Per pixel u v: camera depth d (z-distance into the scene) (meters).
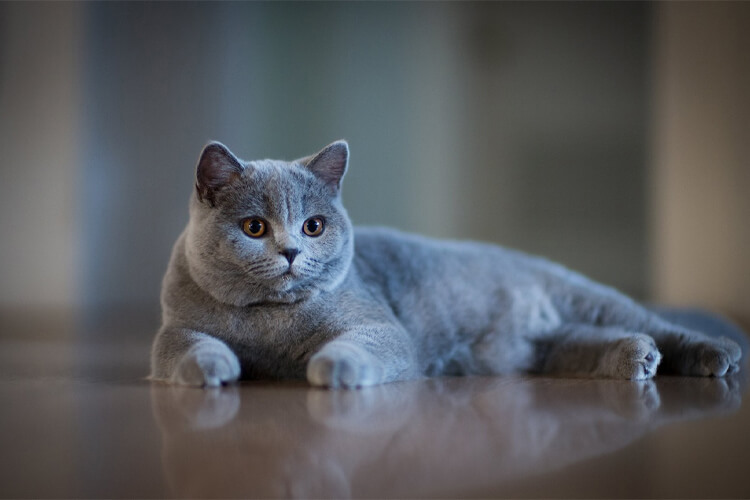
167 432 1.31
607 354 2.13
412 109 5.22
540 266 2.50
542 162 5.13
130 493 0.98
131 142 5.17
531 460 1.12
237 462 1.12
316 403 1.57
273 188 1.93
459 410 1.49
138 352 2.90
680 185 4.66
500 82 5.16
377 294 2.16
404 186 5.23
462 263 2.37
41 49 5.06
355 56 5.23
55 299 5.08
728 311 4.43
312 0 5.22
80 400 1.65
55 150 5.07
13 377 2.11
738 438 1.26
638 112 4.96
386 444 1.21
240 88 5.22
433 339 2.24
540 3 5.11
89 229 5.12
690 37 4.61
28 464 1.12
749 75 4.27
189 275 2.01
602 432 1.30
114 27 5.14
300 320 1.96
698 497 0.97
